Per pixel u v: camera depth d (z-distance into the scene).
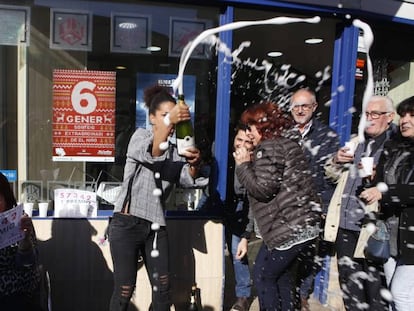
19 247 2.23
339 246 3.06
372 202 2.56
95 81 3.28
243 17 3.64
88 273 3.13
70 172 3.29
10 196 2.34
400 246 2.48
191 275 3.23
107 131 3.30
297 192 2.56
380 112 2.86
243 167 2.58
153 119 2.50
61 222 3.09
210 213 3.29
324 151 3.17
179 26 3.35
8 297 2.22
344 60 3.71
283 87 4.26
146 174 2.60
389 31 4.03
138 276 3.13
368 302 2.97
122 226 2.56
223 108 3.31
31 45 3.20
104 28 3.26
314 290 3.65
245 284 3.31
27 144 3.27
